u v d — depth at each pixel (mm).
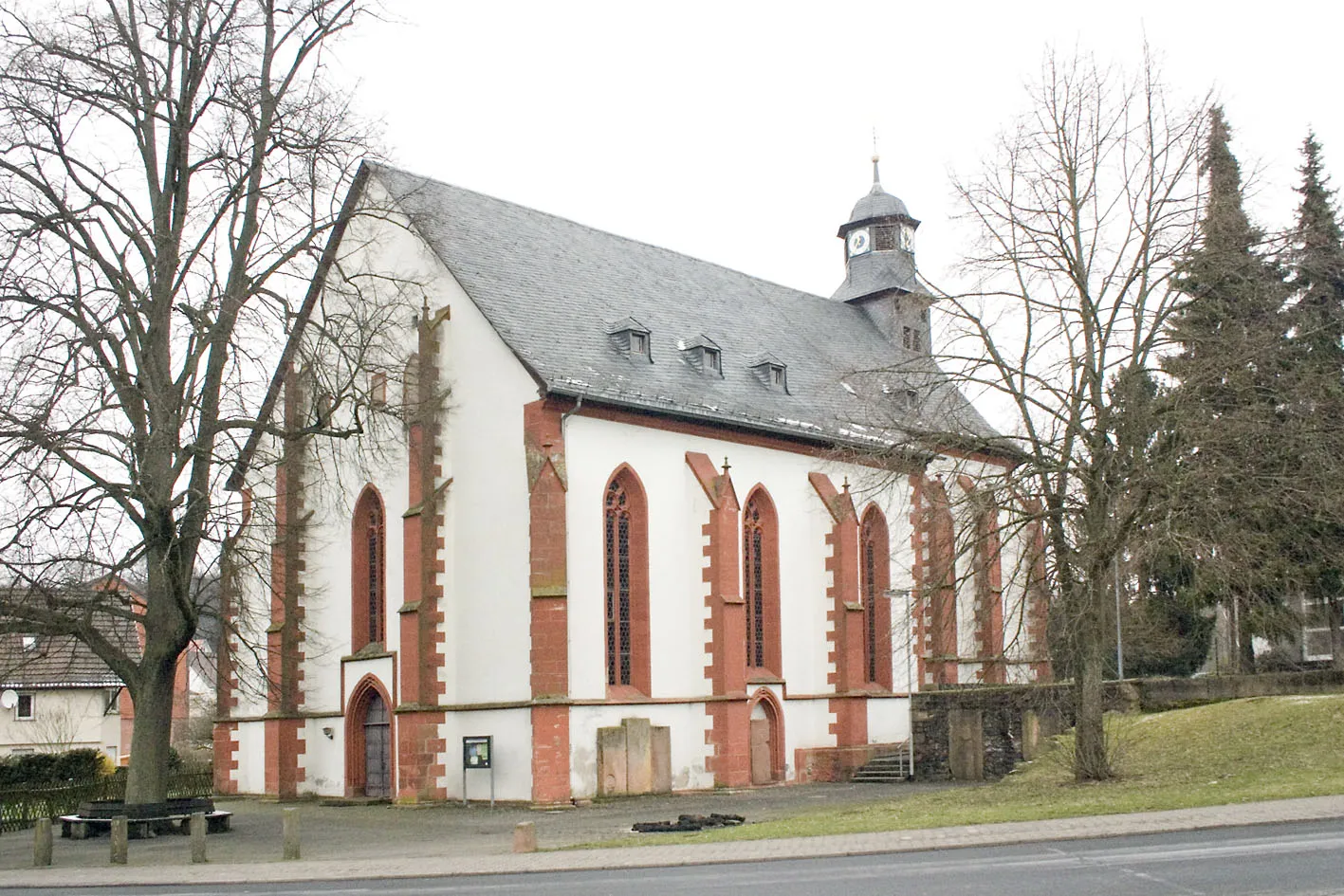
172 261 29406
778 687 41719
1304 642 54250
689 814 29594
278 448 39531
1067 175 29234
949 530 32750
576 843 24438
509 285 39344
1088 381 28422
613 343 40281
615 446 37781
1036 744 39156
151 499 27406
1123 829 20703
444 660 36625
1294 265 29172
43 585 27406
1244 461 27344
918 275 30875
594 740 35719
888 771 41812
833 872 17969
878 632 46344
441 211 35500
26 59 28031
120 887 20484
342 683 39344
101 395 26969
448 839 27078
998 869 17297
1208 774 28312
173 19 29266
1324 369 32219
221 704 43031
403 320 38969
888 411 36188
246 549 30531
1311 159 43312
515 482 36031
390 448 36938
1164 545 26469
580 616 36125
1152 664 52125
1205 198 28547
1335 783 24953
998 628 48750
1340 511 28141
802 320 53375
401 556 38281
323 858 24000
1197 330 28250
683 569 39344
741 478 41812
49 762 45156
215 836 29266
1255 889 14703
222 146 29766
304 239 30062
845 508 43969
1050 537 28922
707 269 51406
